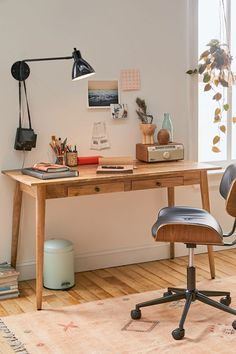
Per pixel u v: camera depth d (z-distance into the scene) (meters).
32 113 3.85
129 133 4.18
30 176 3.51
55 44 3.86
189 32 4.29
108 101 4.08
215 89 4.53
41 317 3.24
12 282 3.57
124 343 2.88
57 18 3.85
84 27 3.94
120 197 4.23
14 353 2.78
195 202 4.50
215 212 4.61
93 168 3.80
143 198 4.31
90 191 3.46
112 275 4.03
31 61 3.79
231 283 3.77
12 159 3.83
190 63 4.32
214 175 4.55
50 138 3.93
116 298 3.53
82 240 4.14
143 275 4.02
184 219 3.10
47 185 3.33
